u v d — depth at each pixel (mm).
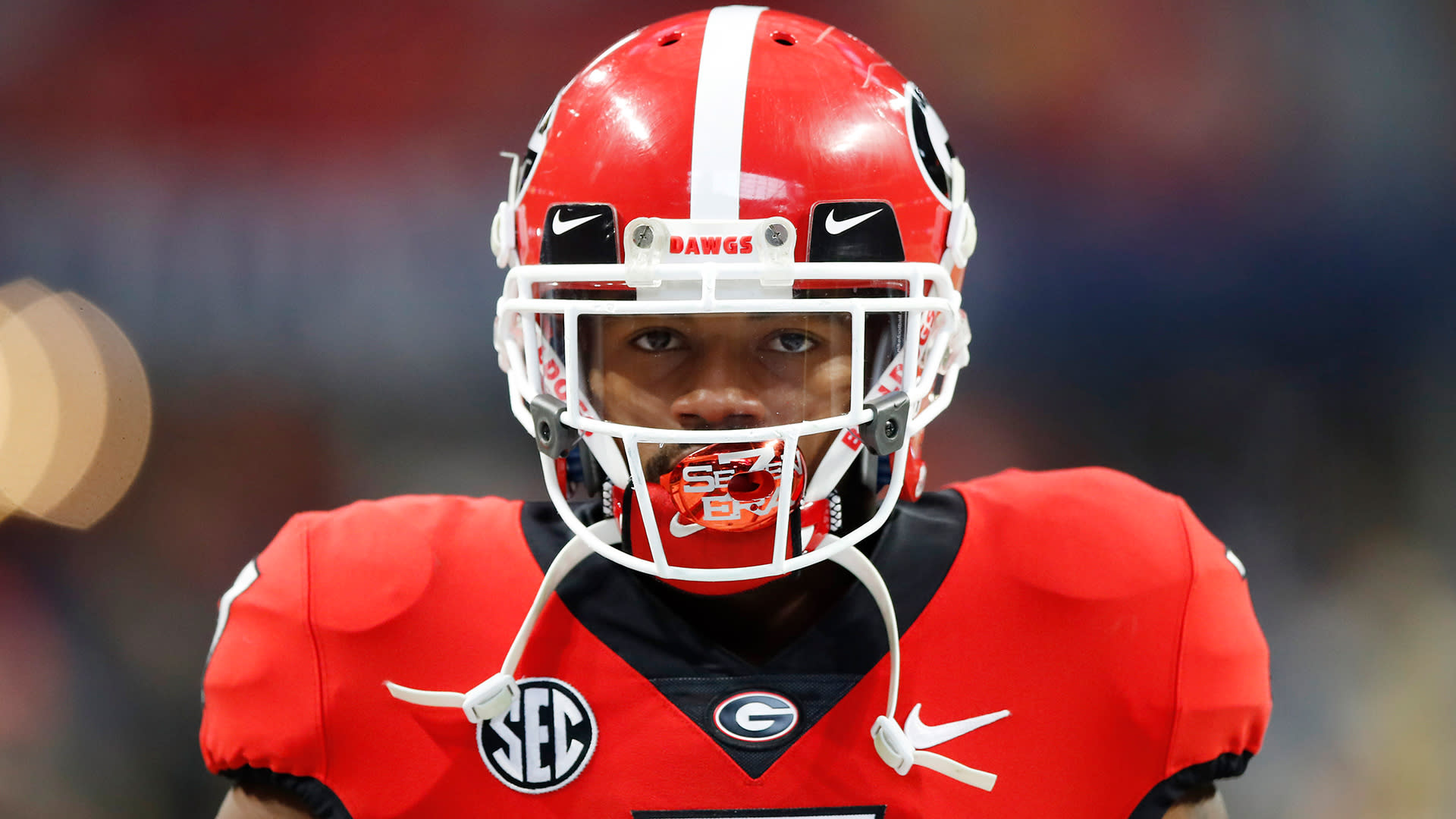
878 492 4750
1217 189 14172
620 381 4098
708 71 4160
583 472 4543
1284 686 11047
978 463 13711
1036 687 4234
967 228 4562
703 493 3949
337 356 14188
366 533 4457
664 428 4094
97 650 11477
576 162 4203
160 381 14023
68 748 10648
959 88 14609
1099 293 14258
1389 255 13938
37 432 13250
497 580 4363
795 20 4543
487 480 13586
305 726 4203
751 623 4258
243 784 4340
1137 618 4289
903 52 14680
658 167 4039
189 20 14445
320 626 4246
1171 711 4242
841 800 4125
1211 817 4387
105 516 12664
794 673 4219
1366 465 13258
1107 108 14273
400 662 4242
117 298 14406
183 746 10867
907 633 4270
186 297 14383
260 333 14227
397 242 14609
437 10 14633
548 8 14750
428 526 4488
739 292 3951
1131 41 14234
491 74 14750
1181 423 13828
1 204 14578
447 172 14703
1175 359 13992
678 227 3928
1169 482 13570
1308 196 14008
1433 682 11008
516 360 4387
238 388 13992
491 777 4184
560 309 3953
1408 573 12055
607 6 14750
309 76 14625
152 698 11180
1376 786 10367
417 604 4285
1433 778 10367
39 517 12344
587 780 4180
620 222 4082
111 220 14586
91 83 14500
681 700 4199
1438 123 13836
